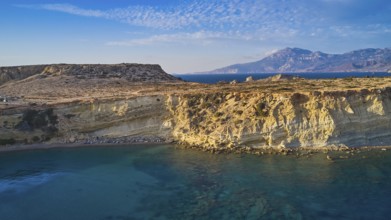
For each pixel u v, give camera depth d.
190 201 41.69
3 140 70.19
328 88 73.69
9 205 41.97
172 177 50.62
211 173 51.78
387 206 38.56
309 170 51.38
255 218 36.72
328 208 38.53
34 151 68.06
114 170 55.03
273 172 51.09
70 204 41.84
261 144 65.19
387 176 47.75
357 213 37.16
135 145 72.06
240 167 54.12
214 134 67.94
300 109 65.56
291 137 63.81
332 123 62.31
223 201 41.34
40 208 40.91
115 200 42.72
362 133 63.09
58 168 56.75
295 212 37.75
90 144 72.81
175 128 76.50
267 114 66.81
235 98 75.06
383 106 64.12
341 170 50.78
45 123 74.62
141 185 47.78
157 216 37.97
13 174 53.88
